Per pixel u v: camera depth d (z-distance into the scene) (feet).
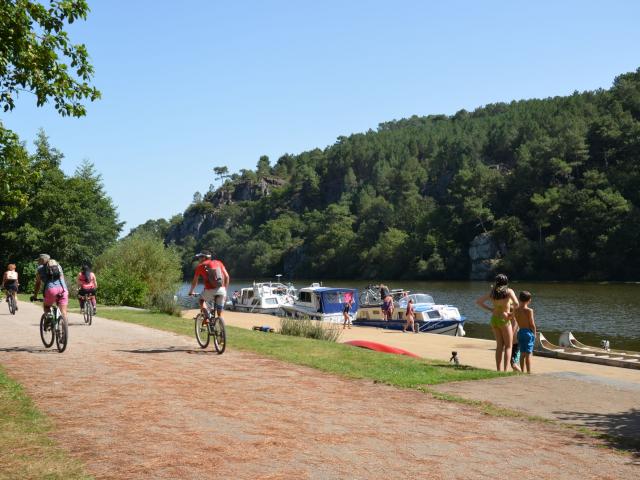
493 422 21.79
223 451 17.65
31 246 143.54
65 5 33.96
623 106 492.13
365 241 495.41
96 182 161.79
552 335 112.37
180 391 25.79
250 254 620.49
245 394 25.48
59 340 37.06
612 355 61.93
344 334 95.14
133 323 59.41
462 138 632.79
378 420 21.68
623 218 323.98
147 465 16.28
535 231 385.09
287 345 42.01
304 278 536.01
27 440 18.29
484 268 372.79
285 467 16.38
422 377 30.35
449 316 104.68
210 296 37.42
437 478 15.87
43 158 148.56
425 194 599.57
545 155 415.85
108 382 27.53
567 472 16.60
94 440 18.48
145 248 122.62
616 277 315.17
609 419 22.48
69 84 35.35
